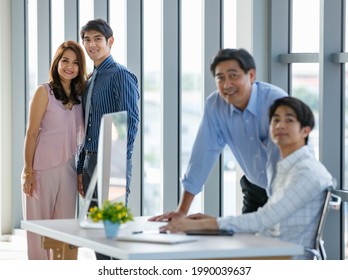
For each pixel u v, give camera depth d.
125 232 4.06
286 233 3.91
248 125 4.44
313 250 3.91
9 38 8.84
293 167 3.92
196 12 6.91
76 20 8.32
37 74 8.63
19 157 8.87
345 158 5.71
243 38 6.34
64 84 5.91
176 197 7.14
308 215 3.90
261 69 6.25
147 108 7.42
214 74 4.30
